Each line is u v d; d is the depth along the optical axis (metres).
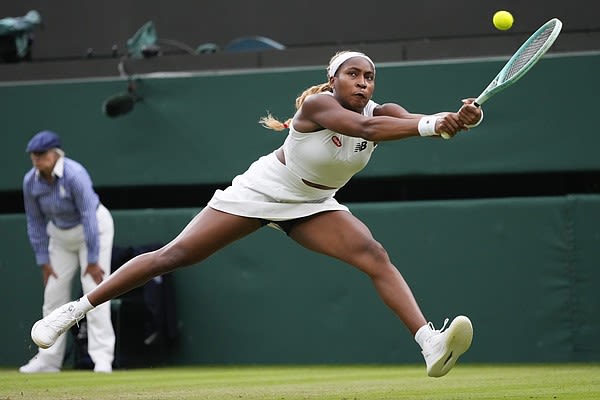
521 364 25.09
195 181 27.45
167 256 13.98
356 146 13.32
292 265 26.53
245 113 27.23
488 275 25.56
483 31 28.86
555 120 25.75
